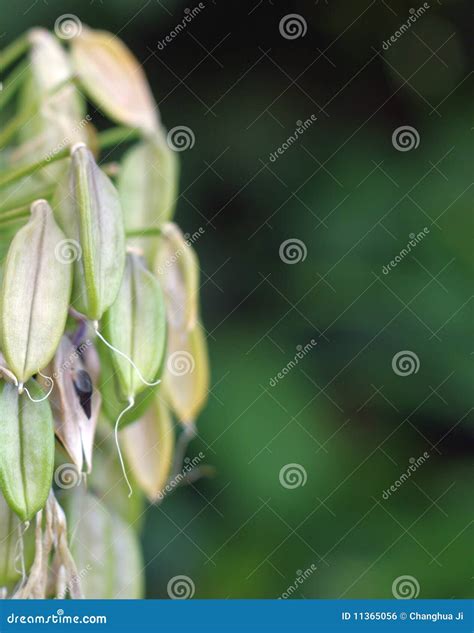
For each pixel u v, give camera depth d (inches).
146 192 14.2
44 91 14.4
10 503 11.8
